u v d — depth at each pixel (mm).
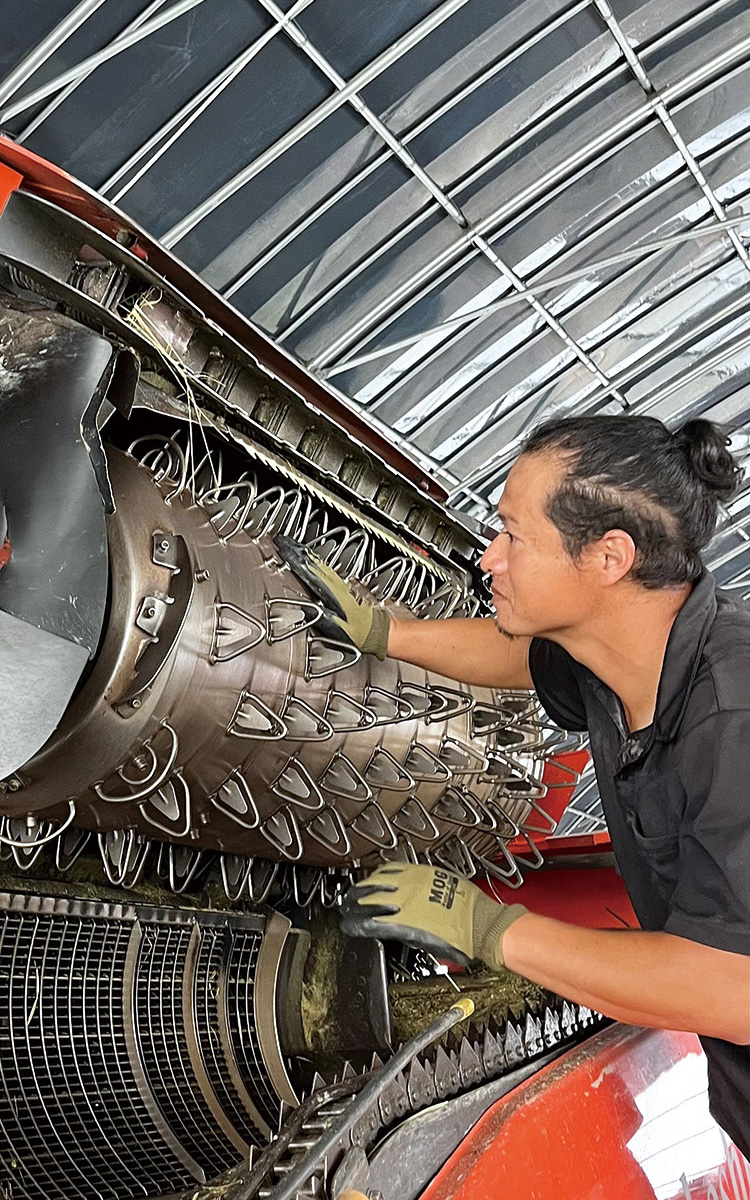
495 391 6988
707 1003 1159
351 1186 1194
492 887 2949
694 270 6816
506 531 1428
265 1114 1804
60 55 4281
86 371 1283
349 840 2008
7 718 1184
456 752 2166
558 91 5312
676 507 1334
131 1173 1455
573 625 1443
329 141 5078
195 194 5027
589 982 1221
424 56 4891
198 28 4344
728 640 1333
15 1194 1325
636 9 5129
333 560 2068
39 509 1270
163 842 1876
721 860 1198
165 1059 1713
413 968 2479
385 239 5633
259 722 1649
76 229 1614
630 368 7305
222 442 1903
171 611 1472
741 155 6125
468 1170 1428
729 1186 2111
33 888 1645
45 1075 1520
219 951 1954
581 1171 1647
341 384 6387
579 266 6387
